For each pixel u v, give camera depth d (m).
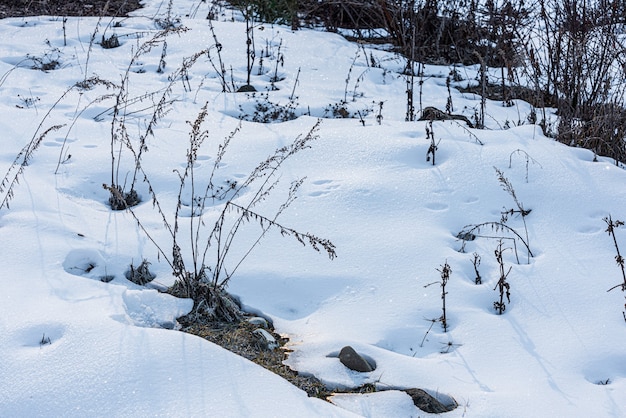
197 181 4.81
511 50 7.82
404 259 3.95
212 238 4.15
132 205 4.61
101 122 5.80
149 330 3.05
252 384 2.83
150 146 5.30
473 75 7.94
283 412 2.69
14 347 2.96
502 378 3.09
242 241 4.12
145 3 10.98
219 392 2.76
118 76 7.25
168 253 3.99
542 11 6.93
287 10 9.72
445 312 3.52
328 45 8.56
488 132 5.53
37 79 7.01
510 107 6.86
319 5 9.74
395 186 4.64
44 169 4.86
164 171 4.91
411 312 3.55
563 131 5.61
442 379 3.07
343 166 4.94
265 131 5.67
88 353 2.89
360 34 9.50
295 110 6.48
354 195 4.53
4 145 5.16
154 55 8.09
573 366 3.16
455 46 8.39
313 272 3.85
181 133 5.60
